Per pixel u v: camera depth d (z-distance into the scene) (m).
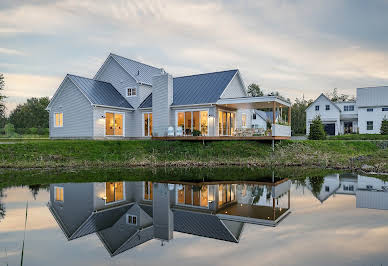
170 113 21.05
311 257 3.67
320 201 7.05
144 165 15.53
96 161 16.02
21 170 13.51
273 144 18.00
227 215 5.92
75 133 21.00
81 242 4.39
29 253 3.94
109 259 3.74
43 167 14.49
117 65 24.12
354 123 37.03
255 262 3.55
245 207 6.57
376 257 3.63
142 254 3.90
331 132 37.09
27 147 17.03
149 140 19.89
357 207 6.38
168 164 15.73
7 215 5.91
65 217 5.79
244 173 12.48
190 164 15.78
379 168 13.04
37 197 7.61
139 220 5.59
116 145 18.53
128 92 23.64
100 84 23.17
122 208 6.54
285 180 10.46
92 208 6.52
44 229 5.02
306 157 17.00
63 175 11.88
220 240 4.45
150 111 22.48
